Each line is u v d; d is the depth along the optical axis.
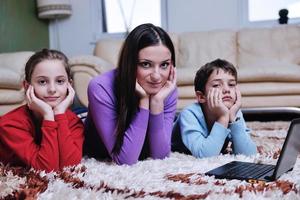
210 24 3.87
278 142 1.51
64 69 1.09
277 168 0.85
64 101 1.07
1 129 1.03
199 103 1.30
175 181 0.86
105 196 0.75
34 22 4.17
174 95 1.20
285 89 2.62
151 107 1.10
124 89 1.06
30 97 1.04
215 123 1.18
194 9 3.90
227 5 3.80
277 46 3.28
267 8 3.83
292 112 2.61
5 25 3.71
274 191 0.75
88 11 4.29
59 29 4.38
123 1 4.27
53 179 0.89
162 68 1.06
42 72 1.05
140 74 1.05
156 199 0.73
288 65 2.84
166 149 1.16
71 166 1.01
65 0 3.98
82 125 1.17
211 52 3.40
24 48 4.00
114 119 1.10
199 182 0.84
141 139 1.08
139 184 0.83
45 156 0.99
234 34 3.49
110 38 4.20
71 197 0.75
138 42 1.03
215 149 1.16
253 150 1.20
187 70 2.81
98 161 1.17
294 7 3.77
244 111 2.67
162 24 4.09
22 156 1.02
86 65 2.84
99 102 1.09
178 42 3.56
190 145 1.20
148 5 4.20
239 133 1.19
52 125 1.02
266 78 2.65
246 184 0.82
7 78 2.52
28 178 0.90
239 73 2.67
